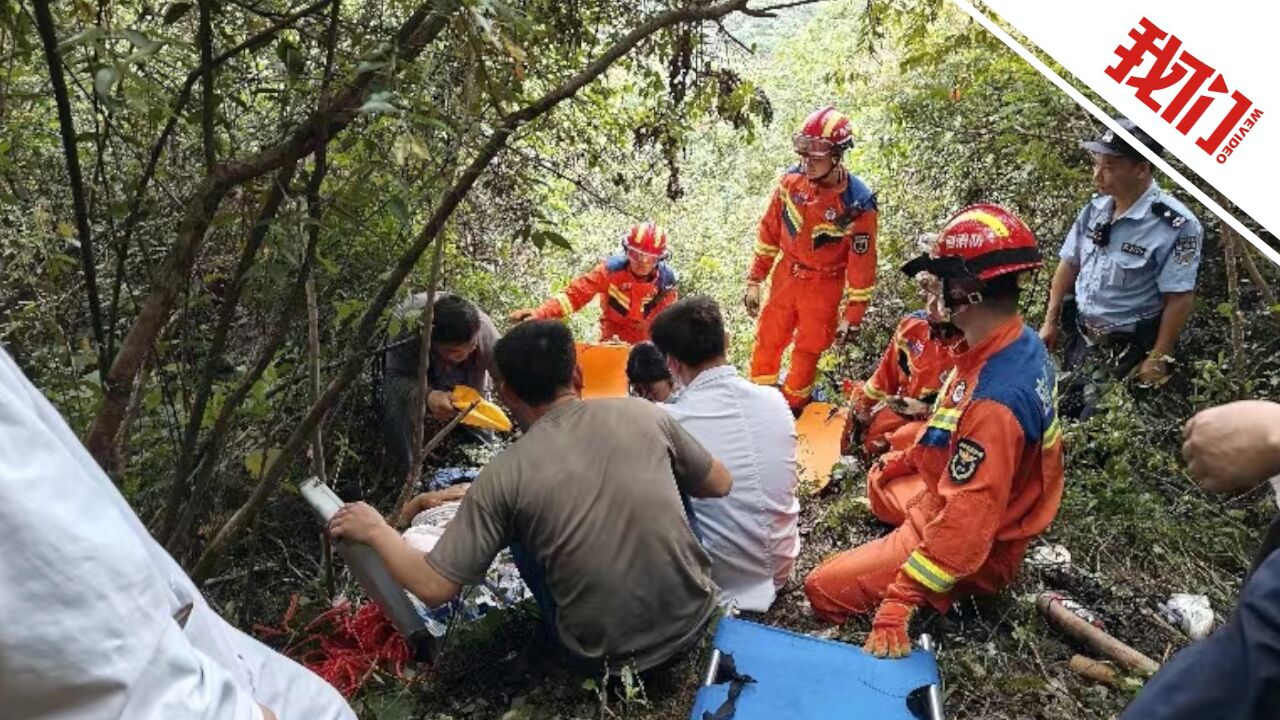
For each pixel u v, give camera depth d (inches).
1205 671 42.4
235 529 88.3
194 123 78.8
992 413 103.8
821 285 184.1
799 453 167.2
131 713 34.2
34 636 32.4
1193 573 119.5
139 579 35.4
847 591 119.6
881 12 179.3
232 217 74.5
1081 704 100.6
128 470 101.9
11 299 104.6
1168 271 144.9
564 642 102.3
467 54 72.2
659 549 98.7
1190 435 60.7
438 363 147.9
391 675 107.0
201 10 67.9
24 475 33.4
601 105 126.0
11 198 92.2
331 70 75.4
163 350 90.6
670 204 280.8
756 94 109.4
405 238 129.8
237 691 38.3
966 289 106.1
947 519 103.8
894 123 226.5
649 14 104.7
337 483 150.1
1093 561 122.5
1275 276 168.7
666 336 126.8
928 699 92.9
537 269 225.5
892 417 159.0
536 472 97.4
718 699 93.5
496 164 115.9
